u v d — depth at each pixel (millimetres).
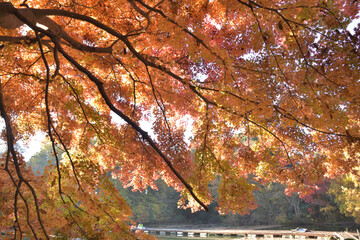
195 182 5793
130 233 4457
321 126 4590
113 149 6445
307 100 4480
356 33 3682
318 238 28969
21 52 5762
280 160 6270
